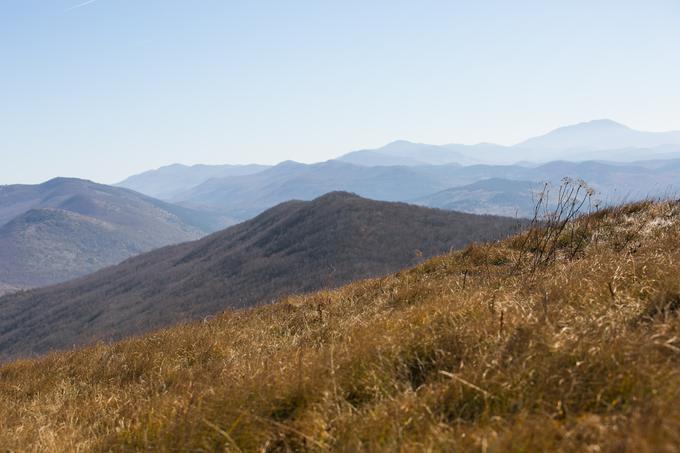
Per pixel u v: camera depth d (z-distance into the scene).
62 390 9.21
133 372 9.46
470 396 4.29
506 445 3.37
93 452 5.56
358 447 3.80
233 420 4.77
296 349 7.71
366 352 5.59
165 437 4.96
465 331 5.50
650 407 3.38
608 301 6.00
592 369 4.15
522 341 4.91
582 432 3.38
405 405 4.30
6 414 7.97
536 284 8.00
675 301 5.48
